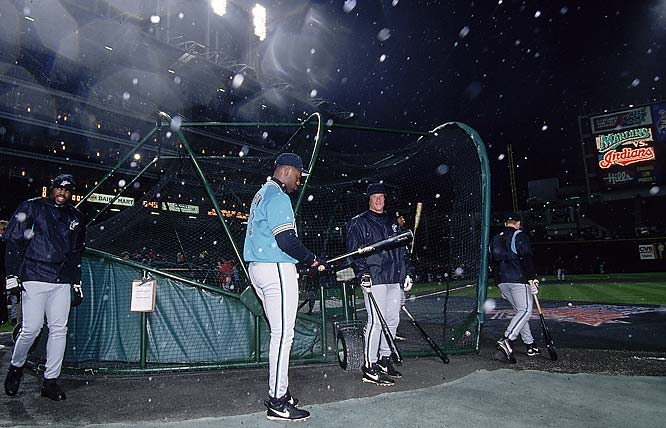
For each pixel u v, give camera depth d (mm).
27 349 3389
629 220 41500
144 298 4043
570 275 26047
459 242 5633
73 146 20797
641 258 24688
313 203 7457
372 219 3875
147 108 24828
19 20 19531
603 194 42500
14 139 19000
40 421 2805
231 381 3783
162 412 2941
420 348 5051
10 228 3287
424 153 6355
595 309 9227
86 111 21531
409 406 2902
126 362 4254
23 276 3285
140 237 7363
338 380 3721
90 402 3209
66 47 21359
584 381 3465
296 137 6102
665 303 10109
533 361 4406
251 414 2832
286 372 2789
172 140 22922
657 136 39750
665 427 2488
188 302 4414
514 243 4535
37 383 3838
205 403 3131
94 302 4391
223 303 4457
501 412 2758
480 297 4918
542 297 12312
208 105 29922
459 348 4902
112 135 22297
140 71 24812
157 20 27547
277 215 2848
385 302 3744
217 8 33719
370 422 2619
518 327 4414
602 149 42531
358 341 4152
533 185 48344
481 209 4973
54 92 20312
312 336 4645
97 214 6113
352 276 4246
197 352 4324
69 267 3447
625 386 3320
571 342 5633
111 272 4438
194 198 7688
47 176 19781
